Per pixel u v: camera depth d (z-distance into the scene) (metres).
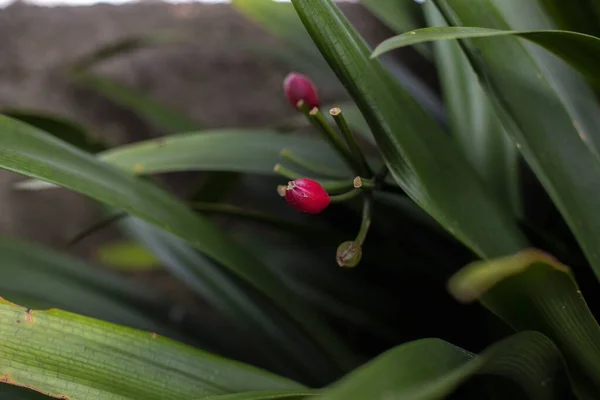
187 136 0.46
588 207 0.35
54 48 0.91
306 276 0.59
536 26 0.38
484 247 0.34
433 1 0.37
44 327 0.32
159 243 0.54
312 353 0.48
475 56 0.37
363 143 0.77
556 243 0.44
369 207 0.35
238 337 0.56
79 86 0.90
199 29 0.92
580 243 0.34
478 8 0.37
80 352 0.32
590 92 0.39
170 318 0.52
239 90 0.92
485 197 0.35
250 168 0.45
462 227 0.34
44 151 0.36
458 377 0.26
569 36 0.30
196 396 0.33
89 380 0.32
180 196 0.91
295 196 0.32
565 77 0.39
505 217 0.35
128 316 0.50
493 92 0.36
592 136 0.39
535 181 0.56
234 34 0.92
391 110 0.34
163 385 0.33
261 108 0.92
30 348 0.31
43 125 0.51
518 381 0.32
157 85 0.91
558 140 0.36
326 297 0.57
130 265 0.84
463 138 0.44
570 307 0.29
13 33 0.92
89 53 0.86
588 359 0.31
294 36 0.55
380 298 0.56
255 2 0.55
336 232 0.50
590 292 0.43
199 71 0.92
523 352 0.29
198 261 0.51
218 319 0.85
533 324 0.30
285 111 0.92
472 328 0.50
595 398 0.34
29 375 0.31
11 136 0.35
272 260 0.60
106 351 0.32
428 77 0.65
